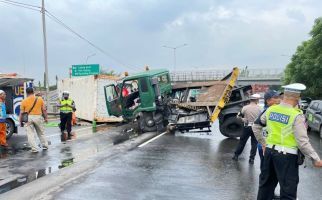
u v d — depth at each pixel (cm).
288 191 532
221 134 1705
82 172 891
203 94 1631
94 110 2203
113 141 1448
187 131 1706
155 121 1764
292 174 534
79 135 1655
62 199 676
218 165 983
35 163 1005
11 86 1530
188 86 1750
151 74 1742
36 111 1193
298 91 542
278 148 538
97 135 1648
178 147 1289
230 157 1099
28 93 1192
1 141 1285
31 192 718
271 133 551
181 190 741
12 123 1526
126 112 1900
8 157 1095
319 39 3375
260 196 573
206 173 889
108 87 1991
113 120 2245
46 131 1814
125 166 961
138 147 1285
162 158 1077
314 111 1817
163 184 785
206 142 1427
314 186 795
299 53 4175
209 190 743
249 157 1045
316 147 1389
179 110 1686
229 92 1584
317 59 3381
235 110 1570
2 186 773
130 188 752
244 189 752
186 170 920
